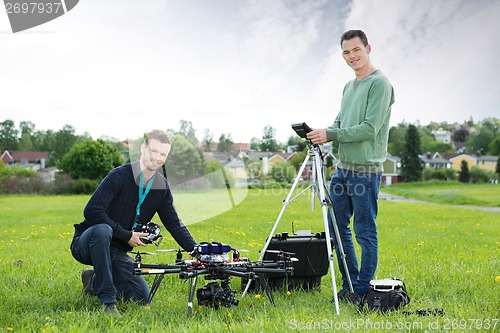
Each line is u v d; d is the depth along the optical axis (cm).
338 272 538
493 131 4647
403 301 381
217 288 381
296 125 427
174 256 618
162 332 324
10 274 509
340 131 421
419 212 1442
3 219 1236
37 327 340
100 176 5741
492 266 544
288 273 388
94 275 414
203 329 326
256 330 323
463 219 1238
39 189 3628
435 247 715
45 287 456
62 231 961
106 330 333
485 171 4338
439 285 465
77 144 5975
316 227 988
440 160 4444
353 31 448
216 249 371
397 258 603
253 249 684
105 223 393
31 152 7419
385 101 432
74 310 387
